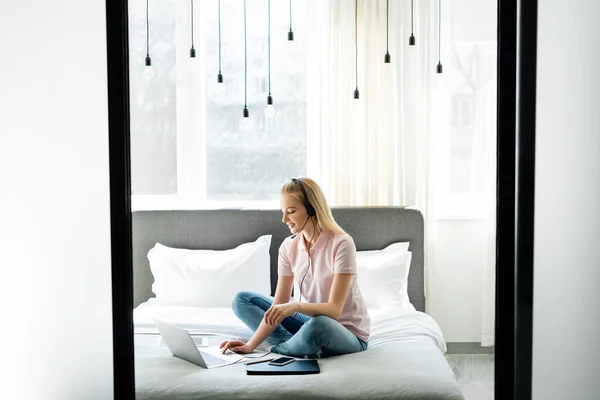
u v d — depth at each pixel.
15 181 1.82
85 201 1.84
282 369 2.08
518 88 1.73
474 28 2.52
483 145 2.51
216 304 2.67
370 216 2.56
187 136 2.70
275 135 2.69
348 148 2.63
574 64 1.72
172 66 2.69
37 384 1.83
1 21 1.81
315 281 2.46
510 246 1.75
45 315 1.83
